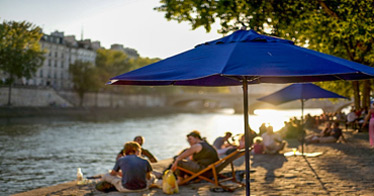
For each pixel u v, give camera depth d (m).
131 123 62.47
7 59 53.81
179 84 6.16
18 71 55.41
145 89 120.12
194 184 7.84
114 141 33.88
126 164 7.28
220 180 8.13
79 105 92.00
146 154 9.80
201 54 4.31
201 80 6.33
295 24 13.10
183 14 12.52
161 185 7.46
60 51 100.62
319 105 41.78
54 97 84.19
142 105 123.81
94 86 90.56
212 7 12.02
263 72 3.57
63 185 8.07
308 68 3.65
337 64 3.75
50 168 18.59
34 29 57.38
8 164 19.38
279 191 7.11
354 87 22.27
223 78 6.40
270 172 9.16
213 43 4.66
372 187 7.17
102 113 89.81
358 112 21.89
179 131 48.66
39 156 22.95
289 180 8.12
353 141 16.25
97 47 125.56
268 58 3.85
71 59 105.88
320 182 7.79
